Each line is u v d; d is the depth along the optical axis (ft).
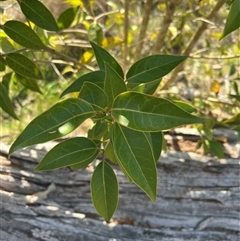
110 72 1.06
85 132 2.28
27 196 2.14
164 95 2.44
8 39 1.86
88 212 2.15
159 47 2.30
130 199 2.10
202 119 0.95
